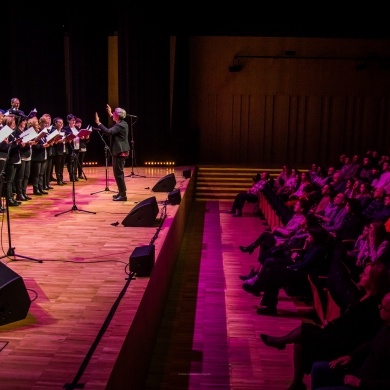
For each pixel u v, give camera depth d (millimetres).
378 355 3309
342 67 17969
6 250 6227
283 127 18359
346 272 5098
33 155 9570
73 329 4078
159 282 5934
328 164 18438
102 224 7586
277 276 6207
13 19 14469
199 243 10039
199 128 18406
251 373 4871
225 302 6766
